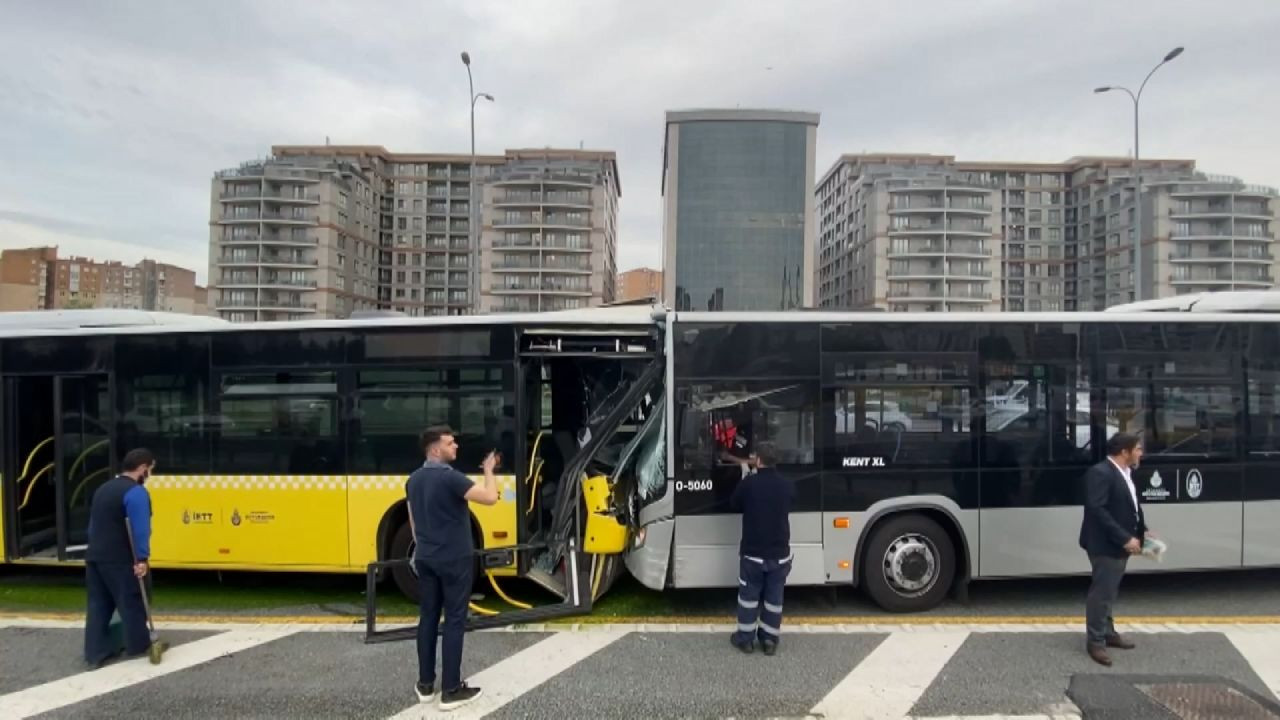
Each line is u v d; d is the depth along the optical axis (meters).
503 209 94.44
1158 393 6.66
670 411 6.31
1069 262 108.12
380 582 7.44
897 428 6.43
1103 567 5.19
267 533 6.89
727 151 92.75
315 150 103.88
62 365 7.27
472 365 6.82
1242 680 4.88
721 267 92.44
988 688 4.77
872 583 6.36
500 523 6.69
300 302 91.50
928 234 92.81
